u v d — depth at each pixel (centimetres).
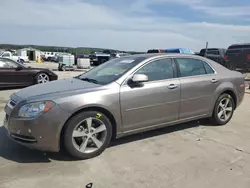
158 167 318
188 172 306
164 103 398
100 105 337
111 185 277
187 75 435
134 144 391
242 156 354
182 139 416
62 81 411
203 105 454
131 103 364
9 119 324
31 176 292
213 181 287
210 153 362
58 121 312
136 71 380
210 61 483
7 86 943
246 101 748
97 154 347
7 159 334
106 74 401
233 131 462
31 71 992
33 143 312
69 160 334
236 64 1327
